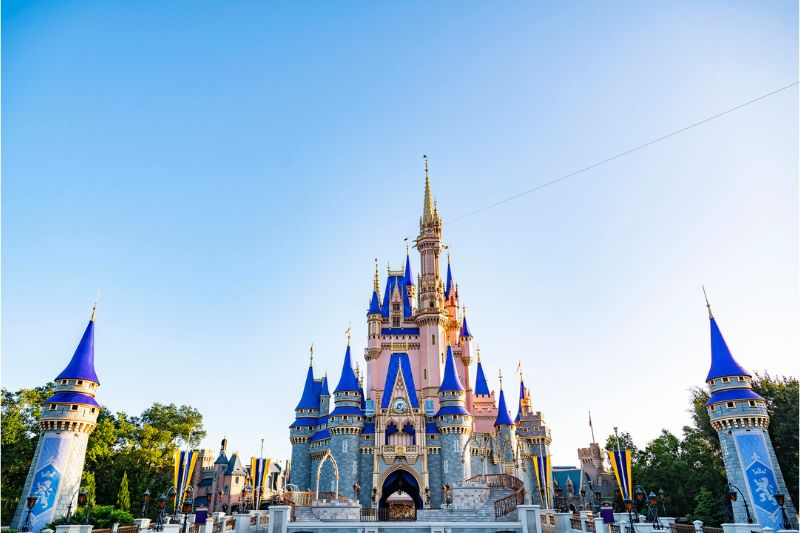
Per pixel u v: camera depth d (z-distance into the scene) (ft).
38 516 167.53
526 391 363.76
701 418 241.55
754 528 120.78
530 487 318.04
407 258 382.83
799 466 179.52
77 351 195.62
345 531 180.24
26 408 241.14
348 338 299.58
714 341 202.59
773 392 213.87
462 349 347.97
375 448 264.72
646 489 278.26
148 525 140.15
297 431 297.74
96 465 252.42
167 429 305.94
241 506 197.77
